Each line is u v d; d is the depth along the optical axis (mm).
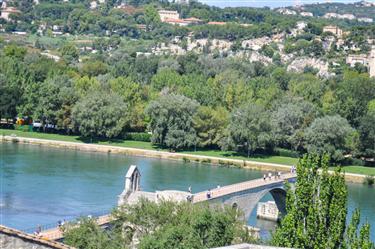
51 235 136125
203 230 123438
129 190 188750
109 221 142250
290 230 118500
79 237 125812
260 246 76250
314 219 117125
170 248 117625
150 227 135500
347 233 115875
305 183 119688
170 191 187625
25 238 66438
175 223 131750
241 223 132875
